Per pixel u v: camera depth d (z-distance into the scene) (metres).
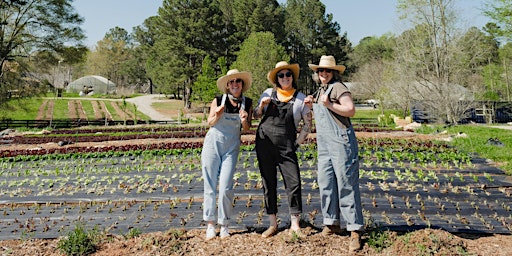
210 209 4.27
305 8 54.88
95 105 46.75
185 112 43.97
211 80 31.72
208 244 4.12
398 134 17.55
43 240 4.72
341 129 4.05
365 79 42.03
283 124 4.28
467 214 5.55
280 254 3.81
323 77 4.23
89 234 4.55
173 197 6.70
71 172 9.40
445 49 23.48
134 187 7.46
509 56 40.00
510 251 3.95
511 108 28.19
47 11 31.28
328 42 54.78
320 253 3.83
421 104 24.91
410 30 25.22
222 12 49.44
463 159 9.80
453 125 21.27
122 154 12.05
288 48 55.91
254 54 31.86
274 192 4.32
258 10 47.31
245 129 4.38
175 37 44.78
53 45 32.47
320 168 4.18
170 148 13.04
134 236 4.60
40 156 11.80
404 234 4.34
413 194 6.60
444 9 23.36
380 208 5.73
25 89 31.53
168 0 44.97
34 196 7.03
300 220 4.84
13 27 31.31
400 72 25.53
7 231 5.12
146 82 85.25
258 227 4.71
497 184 7.26
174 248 4.04
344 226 4.53
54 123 29.92
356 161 4.06
